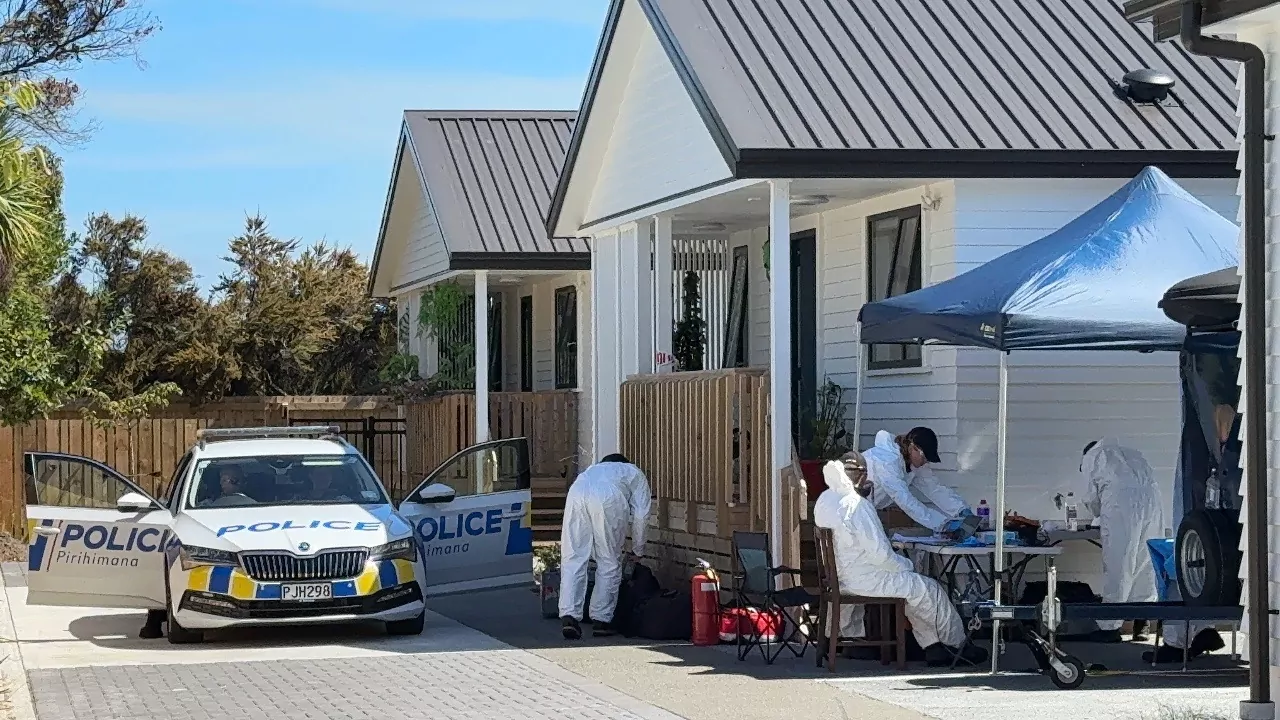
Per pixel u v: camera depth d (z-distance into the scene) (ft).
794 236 58.18
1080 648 41.32
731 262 64.34
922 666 38.19
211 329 113.19
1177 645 38.24
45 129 83.51
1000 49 51.13
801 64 48.85
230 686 36.86
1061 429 47.44
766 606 40.11
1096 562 47.34
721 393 48.29
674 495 52.13
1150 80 48.83
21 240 47.44
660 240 57.98
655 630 44.55
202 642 45.47
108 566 46.50
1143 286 36.88
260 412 97.45
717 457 48.44
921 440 43.11
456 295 91.15
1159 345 37.22
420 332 95.30
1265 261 28.78
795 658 40.27
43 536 46.73
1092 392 47.65
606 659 40.63
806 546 46.91
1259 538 28.32
